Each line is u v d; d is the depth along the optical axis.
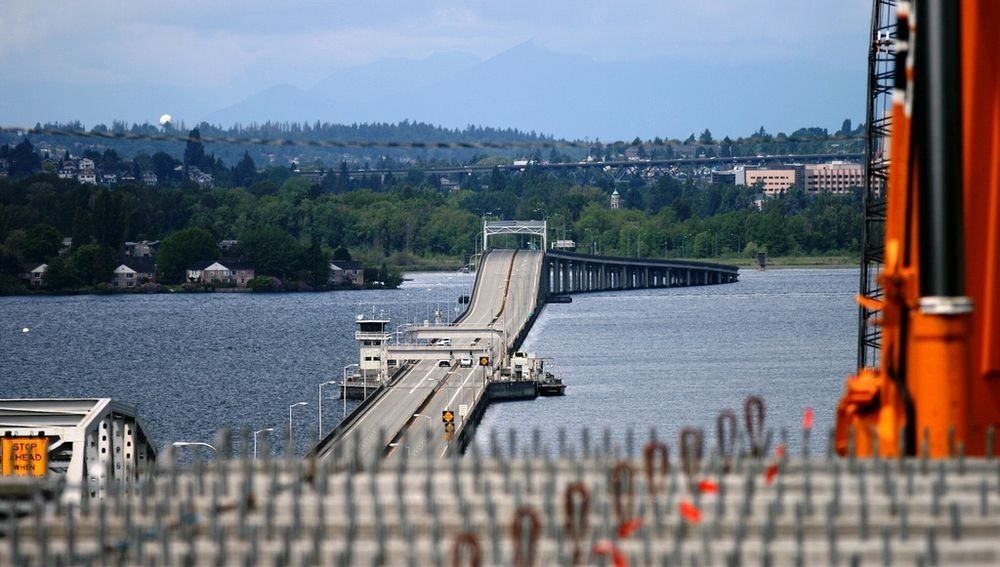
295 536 78.50
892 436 87.19
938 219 83.56
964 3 85.12
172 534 80.31
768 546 74.56
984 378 86.31
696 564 71.75
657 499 80.56
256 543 76.12
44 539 77.44
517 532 71.56
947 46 83.44
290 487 85.88
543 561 74.75
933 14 83.69
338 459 90.06
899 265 85.94
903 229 86.12
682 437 88.19
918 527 76.50
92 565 77.44
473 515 79.94
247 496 82.50
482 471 88.00
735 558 72.62
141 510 83.94
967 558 73.69
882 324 88.62
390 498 82.31
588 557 74.25
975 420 86.25
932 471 83.56
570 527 74.56
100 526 79.25
